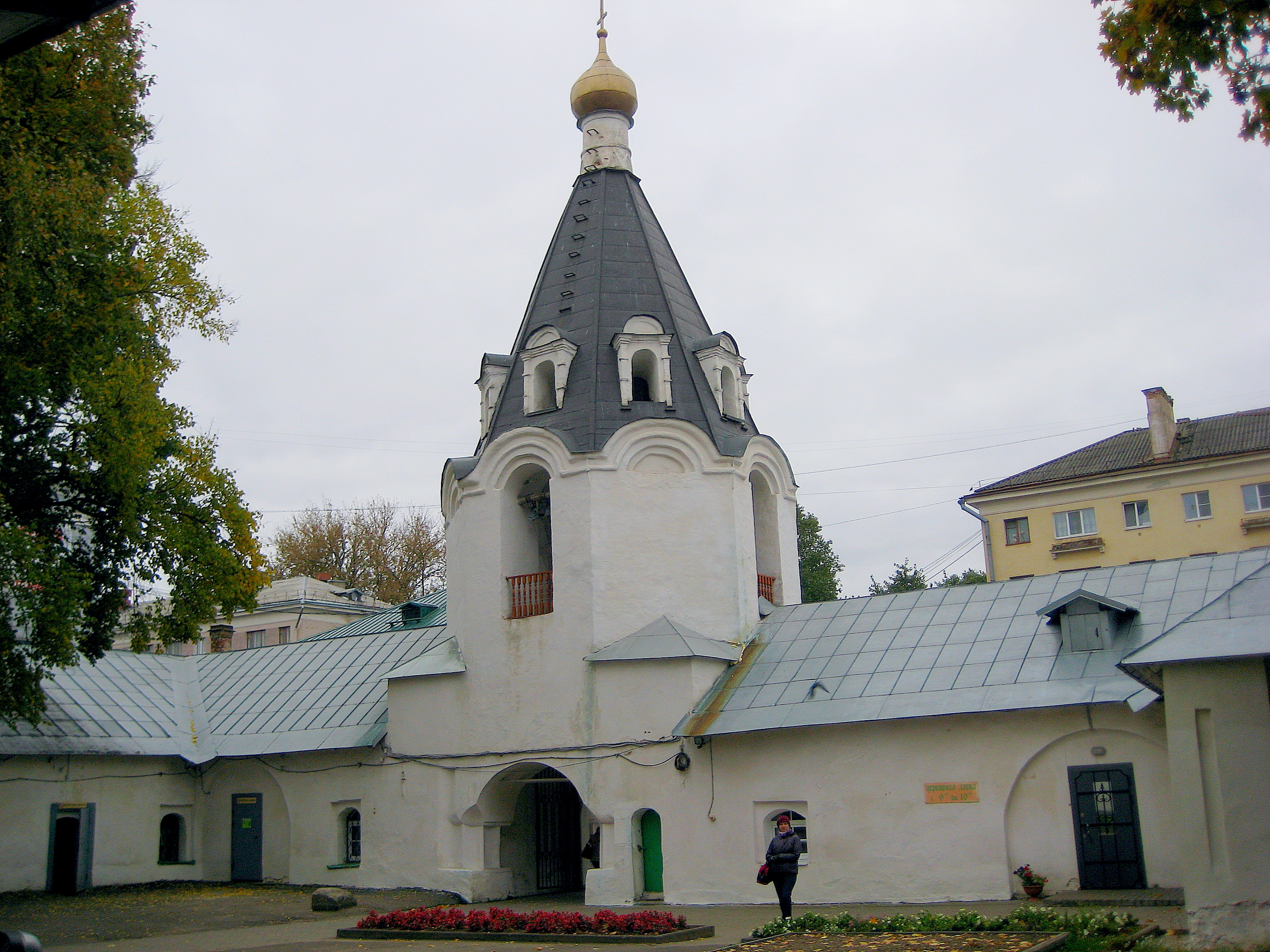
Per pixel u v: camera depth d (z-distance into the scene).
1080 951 14.02
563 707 25.55
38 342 20.73
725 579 26.27
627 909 23.61
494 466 27.56
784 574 28.55
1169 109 12.09
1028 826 21.16
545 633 26.09
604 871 24.42
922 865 21.72
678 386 27.59
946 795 21.80
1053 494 48.66
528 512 28.41
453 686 27.27
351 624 43.78
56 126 20.95
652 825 24.62
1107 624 21.84
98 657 24.52
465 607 27.58
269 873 30.12
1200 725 15.47
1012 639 23.11
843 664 24.25
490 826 26.73
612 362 27.66
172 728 31.75
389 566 64.00
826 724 22.55
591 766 24.98
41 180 19.11
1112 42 12.05
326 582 59.19
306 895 27.30
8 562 20.27
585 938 18.12
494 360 29.83
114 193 22.22
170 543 23.33
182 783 31.36
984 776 21.55
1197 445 46.97
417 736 27.61
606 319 28.31
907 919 17.45
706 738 24.00
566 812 29.91
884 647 24.39
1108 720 20.70
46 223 19.20
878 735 22.61
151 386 23.14
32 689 21.95
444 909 20.89
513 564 27.47
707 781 23.94
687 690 24.47
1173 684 15.70
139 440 22.00
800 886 22.78
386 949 18.47
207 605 23.95
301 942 20.02
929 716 21.75
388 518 65.81
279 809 30.38
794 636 25.89
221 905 25.56
